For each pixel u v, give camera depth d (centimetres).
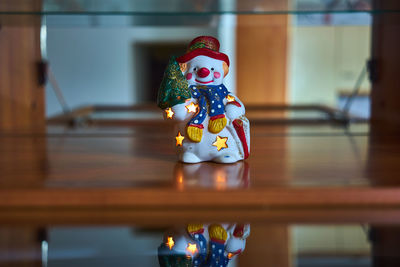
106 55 100
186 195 56
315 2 84
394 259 51
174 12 81
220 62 68
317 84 100
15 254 51
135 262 51
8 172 63
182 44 100
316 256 51
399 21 89
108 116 99
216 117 66
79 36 99
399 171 63
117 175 61
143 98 101
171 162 68
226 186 57
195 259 51
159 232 53
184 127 67
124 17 93
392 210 56
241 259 50
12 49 95
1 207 56
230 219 55
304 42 99
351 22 94
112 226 54
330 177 60
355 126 97
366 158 70
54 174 62
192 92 67
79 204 56
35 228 53
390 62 93
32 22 93
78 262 51
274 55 100
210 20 96
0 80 93
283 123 99
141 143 83
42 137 89
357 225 54
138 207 56
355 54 98
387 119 95
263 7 85
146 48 100
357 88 99
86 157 72
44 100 99
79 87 100
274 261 51
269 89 101
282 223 54
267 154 73
